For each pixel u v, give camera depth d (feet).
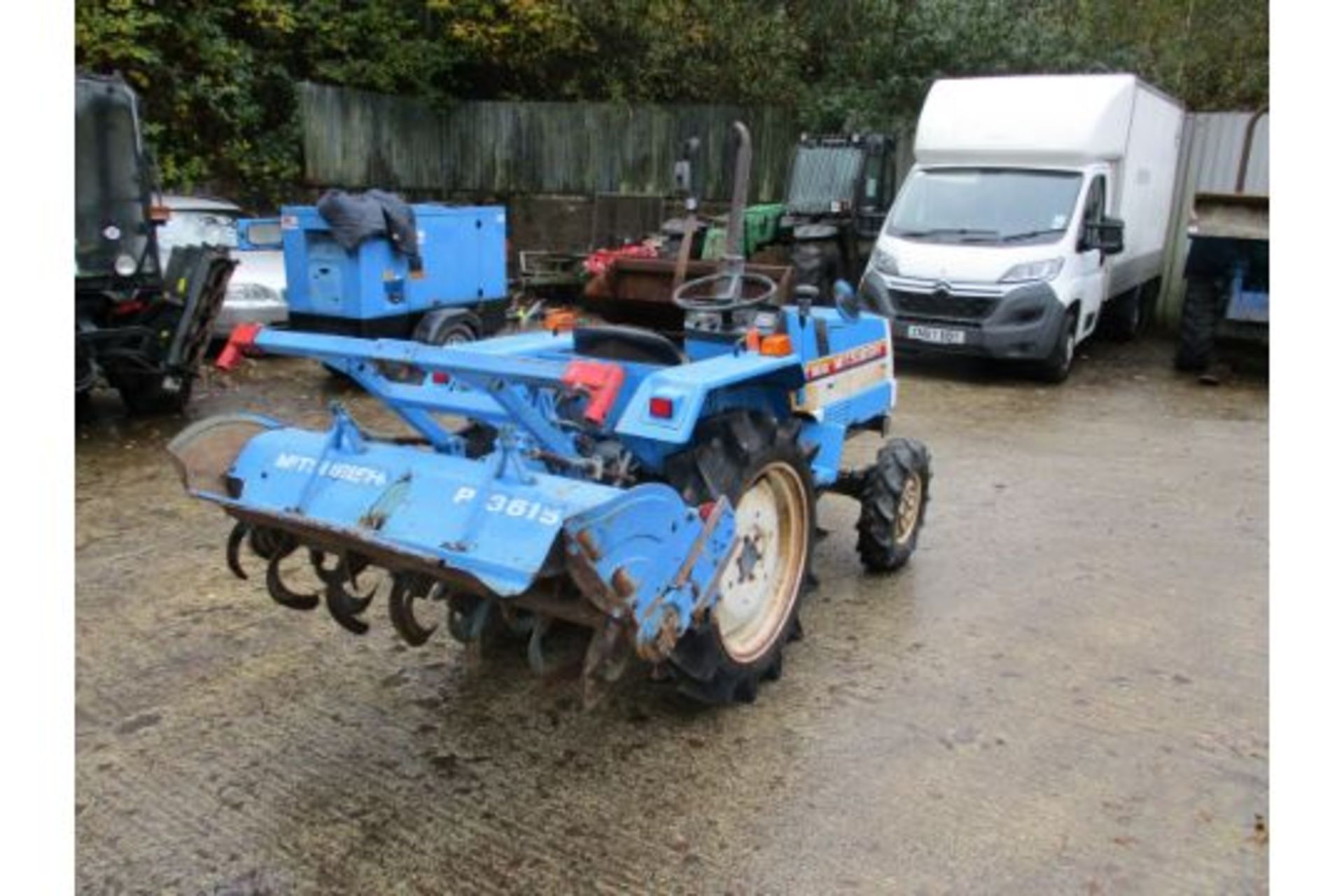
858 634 12.69
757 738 10.32
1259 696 11.29
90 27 34.12
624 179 48.08
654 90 49.55
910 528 14.92
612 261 25.93
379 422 22.80
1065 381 29.48
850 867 8.39
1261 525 17.06
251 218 32.91
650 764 9.85
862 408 14.26
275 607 13.16
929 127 31.48
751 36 47.26
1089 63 44.21
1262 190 36.73
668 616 8.79
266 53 41.91
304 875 8.27
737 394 11.65
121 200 21.27
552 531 7.77
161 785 9.43
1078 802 9.30
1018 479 19.56
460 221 26.91
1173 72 47.42
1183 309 30.48
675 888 8.13
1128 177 31.78
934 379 29.43
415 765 9.80
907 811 9.14
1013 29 43.60
